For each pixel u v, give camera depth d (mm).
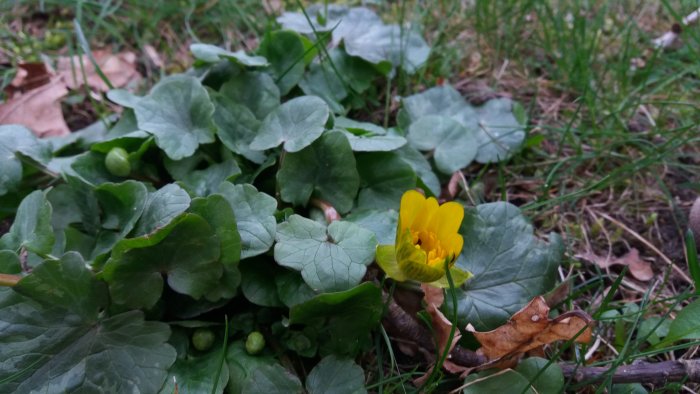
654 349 224
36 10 368
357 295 204
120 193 226
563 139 291
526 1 360
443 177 278
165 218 208
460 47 350
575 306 246
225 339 206
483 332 210
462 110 300
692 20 338
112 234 230
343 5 364
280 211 228
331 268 208
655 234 274
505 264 228
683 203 283
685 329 214
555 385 206
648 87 330
